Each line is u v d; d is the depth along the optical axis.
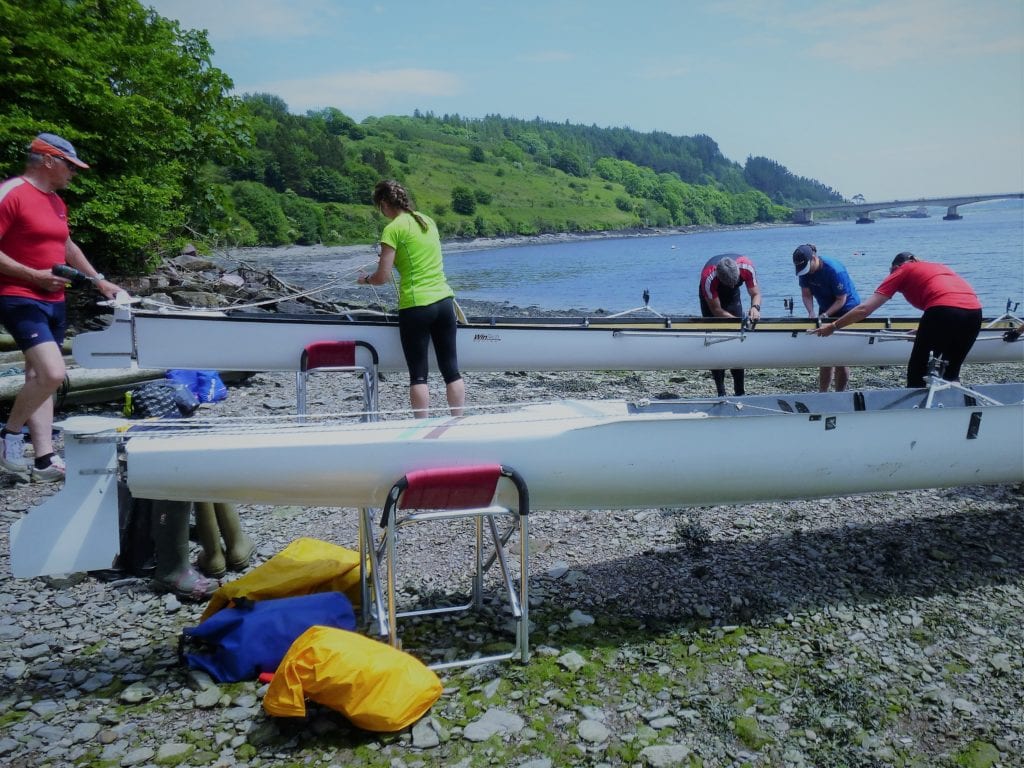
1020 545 4.17
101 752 2.54
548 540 4.27
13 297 4.02
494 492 2.96
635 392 8.10
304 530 4.46
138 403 4.62
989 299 19.30
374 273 4.62
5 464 4.56
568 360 6.59
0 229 3.92
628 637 3.26
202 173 15.59
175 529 3.51
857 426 3.55
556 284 28.67
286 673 2.60
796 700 2.84
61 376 4.20
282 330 5.53
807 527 4.44
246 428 3.10
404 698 2.61
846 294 6.99
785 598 3.60
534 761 2.50
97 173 11.23
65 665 3.05
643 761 2.51
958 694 2.88
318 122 127.44
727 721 2.71
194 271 13.68
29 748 2.55
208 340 5.39
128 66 12.21
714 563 3.96
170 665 3.05
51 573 2.73
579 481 3.22
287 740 2.59
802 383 8.71
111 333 4.96
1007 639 3.24
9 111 9.85
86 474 2.76
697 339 6.78
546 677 2.96
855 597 3.61
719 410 3.85
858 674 3.00
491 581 3.76
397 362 5.80
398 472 3.03
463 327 6.30
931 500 4.87
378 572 3.15
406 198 4.69
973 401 4.43
